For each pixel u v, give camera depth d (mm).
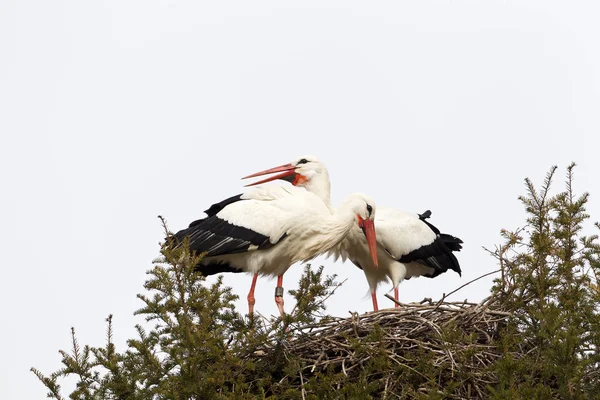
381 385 12117
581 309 11641
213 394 11070
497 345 11695
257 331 12117
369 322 13492
